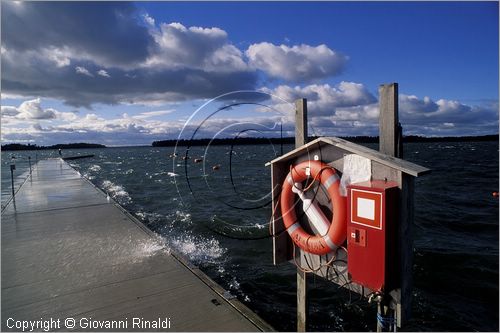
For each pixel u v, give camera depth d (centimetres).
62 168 2516
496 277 648
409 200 270
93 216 789
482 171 2856
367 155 269
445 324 498
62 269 447
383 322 277
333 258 317
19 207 910
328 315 503
